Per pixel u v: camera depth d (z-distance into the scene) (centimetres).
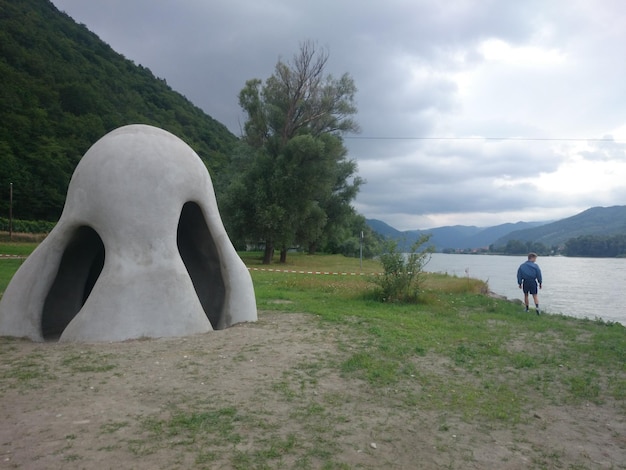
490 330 946
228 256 877
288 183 3036
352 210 4034
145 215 759
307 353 674
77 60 7112
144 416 439
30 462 354
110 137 806
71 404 462
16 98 5203
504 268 4959
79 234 833
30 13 7456
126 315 717
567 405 541
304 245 3516
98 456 365
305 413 466
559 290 2505
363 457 388
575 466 398
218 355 641
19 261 2145
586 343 852
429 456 399
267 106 3247
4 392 490
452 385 582
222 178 3797
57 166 4866
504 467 388
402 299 1299
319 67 3294
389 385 567
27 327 759
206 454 374
